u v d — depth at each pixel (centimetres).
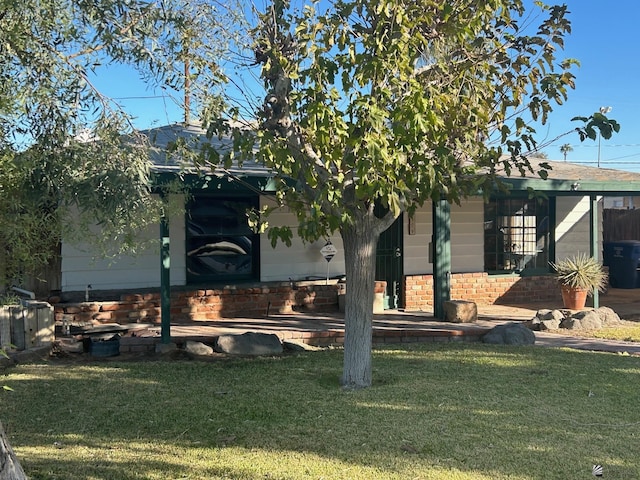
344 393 623
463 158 648
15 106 433
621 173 1355
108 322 984
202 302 1075
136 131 481
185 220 1102
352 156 555
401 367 739
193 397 615
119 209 451
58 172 439
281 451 469
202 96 563
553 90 641
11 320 804
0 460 259
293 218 1186
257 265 1164
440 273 1098
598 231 1515
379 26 588
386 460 449
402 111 532
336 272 1227
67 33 475
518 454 460
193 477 422
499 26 689
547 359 783
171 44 530
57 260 998
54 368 743
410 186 586
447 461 447
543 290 1394
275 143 559
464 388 639
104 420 549
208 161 635
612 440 489
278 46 616
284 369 738
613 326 1066
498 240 1372
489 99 674
